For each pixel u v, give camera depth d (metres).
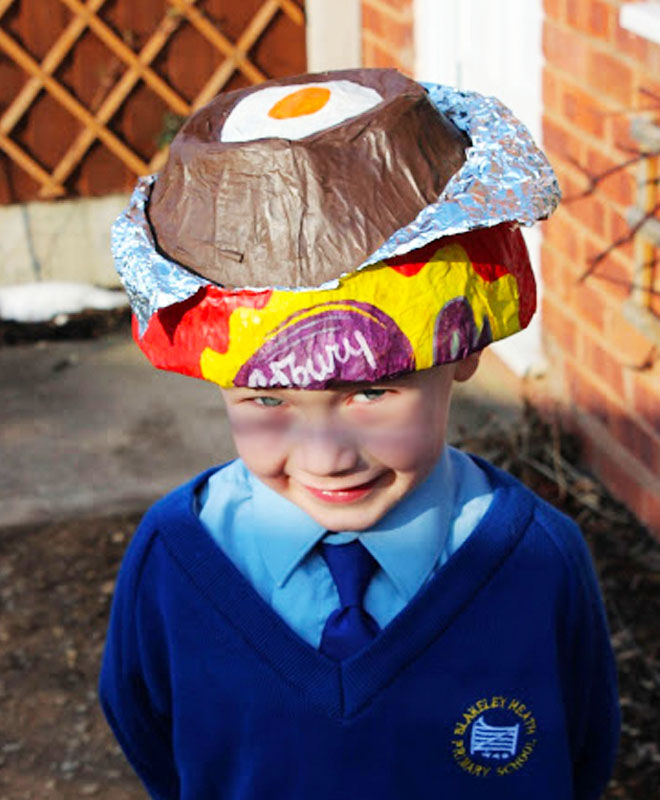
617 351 4.02
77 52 6.20
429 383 1.28
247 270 1.18
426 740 1.54
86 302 6.46
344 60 5.72
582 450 4.41
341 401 1.25
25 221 6.46
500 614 1.54
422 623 1.51
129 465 4.91
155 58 6.29
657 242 3.56
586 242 4.11
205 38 6.29
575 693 1.67
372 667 1.50
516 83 4.68
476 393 4.93
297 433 1.28
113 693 1.70
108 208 6.52
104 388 5.54
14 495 4.74
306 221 1.17
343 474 1.29
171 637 1.57
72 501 4.69
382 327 1.17
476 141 1.24
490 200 1.17
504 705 1.54
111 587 4.19
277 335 1.17
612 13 3.65
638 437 3.99
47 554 4.37
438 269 1.19
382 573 1.54
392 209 1.18
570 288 4.32
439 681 1.52
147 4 6.16
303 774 1.54
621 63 3.65
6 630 4.00
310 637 1.53
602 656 1.70
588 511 4.16
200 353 1.21
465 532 1.57
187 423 5.20
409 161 1.20
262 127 1.25
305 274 1.17
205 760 1.60
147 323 1.24
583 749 1.77
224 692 1.55
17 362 5.84
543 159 1.22
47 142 6.37
